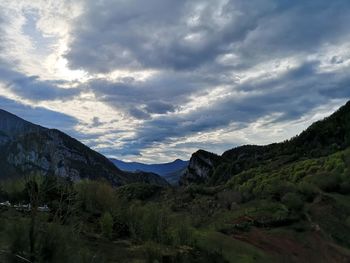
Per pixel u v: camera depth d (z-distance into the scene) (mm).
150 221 45250
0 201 38938
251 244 59281
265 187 99312
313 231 67812
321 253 60094
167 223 47281
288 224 71438
